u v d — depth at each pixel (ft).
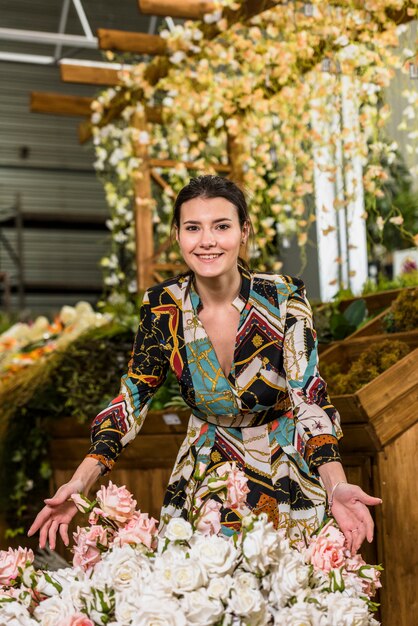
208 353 6.53
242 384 6.48
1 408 14.34
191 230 6.30
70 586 5.22
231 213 6.30
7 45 42.91
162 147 20.72
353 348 12.30
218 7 16.46
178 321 6.64
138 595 4.94
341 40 14.49
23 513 14.42
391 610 9.11
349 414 9.23
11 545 14.30
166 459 12.48
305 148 17.33
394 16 14.85
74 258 47.06
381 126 14.65
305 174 16.48
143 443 12.61
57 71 45.29
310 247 23.67
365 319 13.32
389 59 14.55
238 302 6.53
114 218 22.84
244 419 6.57
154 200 20.70
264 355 6.49
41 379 14.16
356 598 5.26
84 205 47.14
